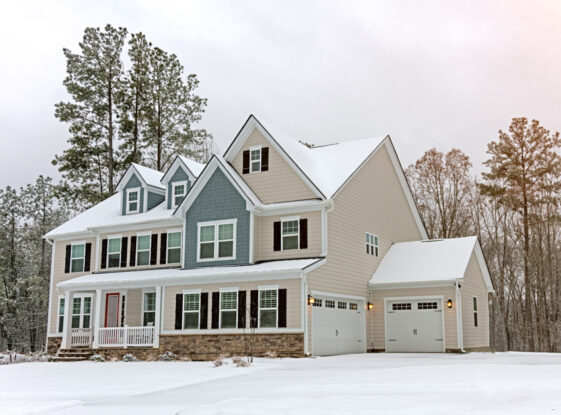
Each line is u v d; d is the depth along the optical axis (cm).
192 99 4825
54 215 5444
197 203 2788
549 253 4275
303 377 1459
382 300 2844
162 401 1107
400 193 3381
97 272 3153
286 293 2344
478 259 3038
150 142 4653
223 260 2666
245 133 2797
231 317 2462
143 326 2852
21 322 4850
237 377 1546
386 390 1132
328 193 2575
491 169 4241
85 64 4488
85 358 2683
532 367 1652
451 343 2628
